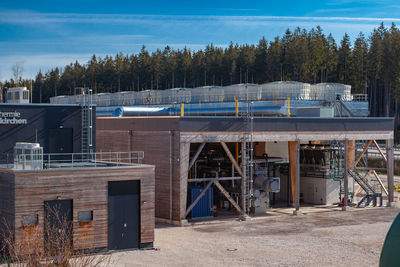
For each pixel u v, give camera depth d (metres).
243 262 28.98
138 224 31.42
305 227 39.66
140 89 175.12
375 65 136.38
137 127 43.16
